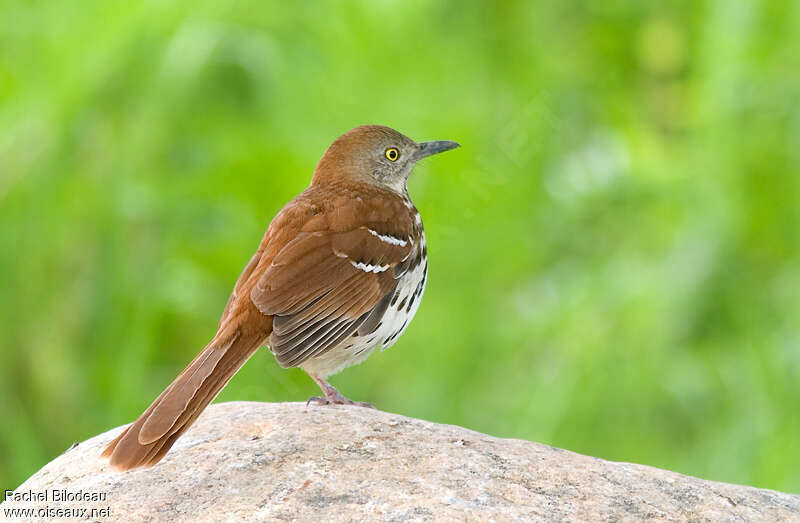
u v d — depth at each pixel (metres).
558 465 6.87
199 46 12.91
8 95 12.69
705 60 13.14
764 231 12.29
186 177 12.93
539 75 14.23
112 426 11.70
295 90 13.42
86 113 12.67
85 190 12.48
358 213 8.11
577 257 13.30
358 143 8.79
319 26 13.88
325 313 7.60
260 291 7.36
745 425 11.59
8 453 11.55
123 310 12.20
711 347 12.16
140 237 12.64
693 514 6.48
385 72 13.76
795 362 11.70
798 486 11.03
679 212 13.08
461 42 14.29
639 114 14.43
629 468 6.95
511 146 13.55
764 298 12.07
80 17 12.78
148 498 6.50
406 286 8.26
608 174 13.45
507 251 13.23
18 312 12.02
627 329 12.34
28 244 12.18
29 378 11.91
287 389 12.27
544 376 12.32
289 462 6.78
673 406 11.97
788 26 12.52
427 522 6.13
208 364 7.02
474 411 12.49
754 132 12.40
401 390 12.78
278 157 13.12
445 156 13.30
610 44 15.08
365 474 6.64
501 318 13.02
